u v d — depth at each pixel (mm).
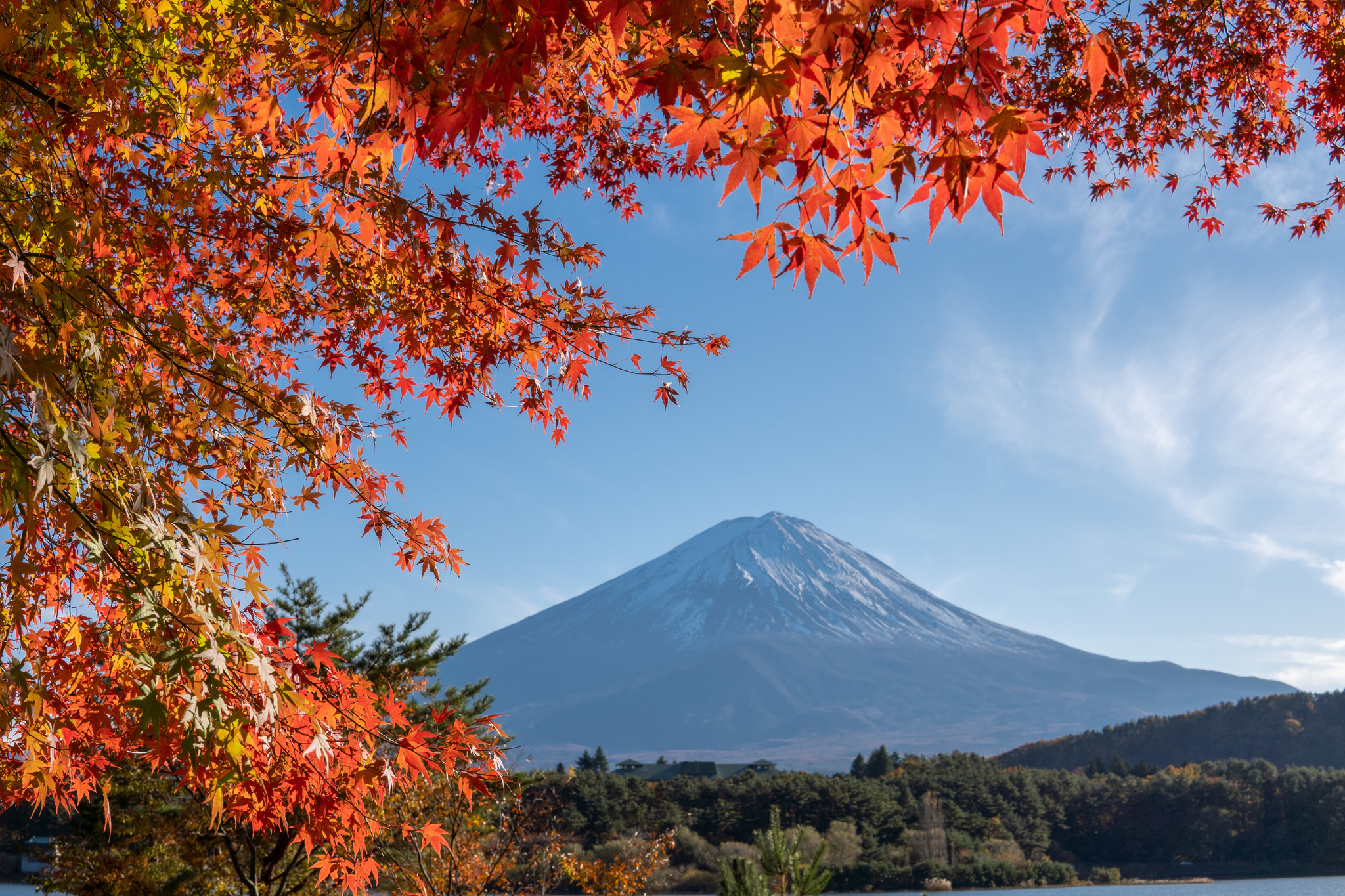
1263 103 5355
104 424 2207
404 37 2078
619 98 3551
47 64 2691
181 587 2207
